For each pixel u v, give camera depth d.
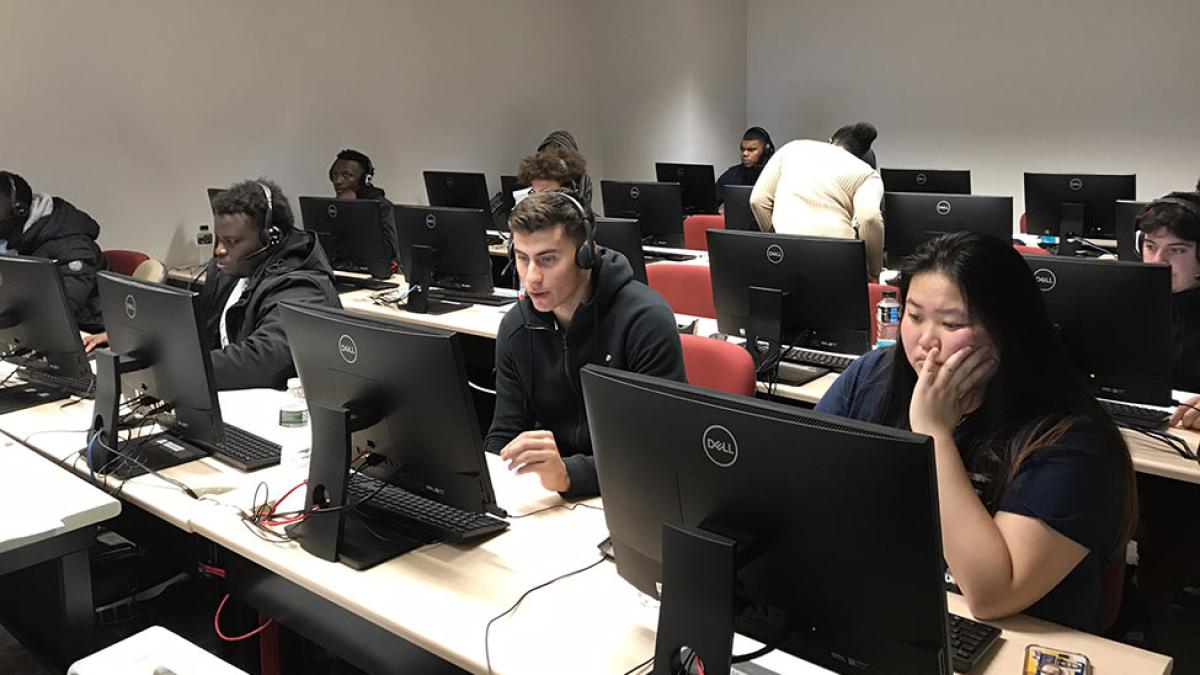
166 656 1.38
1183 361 2.46
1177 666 2.28
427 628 1.36
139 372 2.05
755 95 7.61
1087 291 2.08
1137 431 2.20
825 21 7.17
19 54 4.61
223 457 2.06
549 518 1.74
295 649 2.03
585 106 7.35
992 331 1.33
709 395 1.11
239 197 2.72
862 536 1.00
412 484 1.66
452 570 1.55
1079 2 6.11
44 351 2.42
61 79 4.75
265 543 1.66
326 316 1.64
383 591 1.48
